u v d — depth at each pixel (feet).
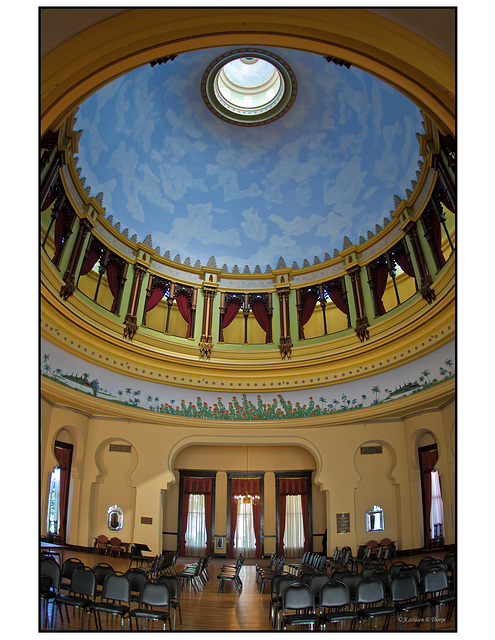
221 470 70.18
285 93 61.41
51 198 45.96
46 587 26.17
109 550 56.39
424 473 58.03
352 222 65.67
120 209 62.18
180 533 67.51
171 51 25.58
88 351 54.90
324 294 66.90
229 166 68.64
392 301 62.03
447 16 20.47
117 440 60.64
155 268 65.62
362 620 27.02
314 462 69.62
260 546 67.51
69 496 57.62
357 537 60.34
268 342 68.08
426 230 51.90
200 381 64.59
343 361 61.72
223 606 35.76
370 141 61.00
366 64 25.90
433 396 51.42
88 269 55.72
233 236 71.72
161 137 64.13
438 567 27.68
